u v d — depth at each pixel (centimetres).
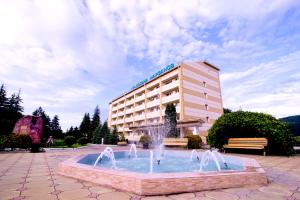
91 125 6091
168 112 2475
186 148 1581
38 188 376
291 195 338
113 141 3706
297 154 1155
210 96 3438
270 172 565
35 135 1552
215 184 374
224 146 1216
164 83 3572
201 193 346
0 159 880
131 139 4097
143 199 311
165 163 821
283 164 732
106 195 331
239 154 1114
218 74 3806
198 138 1755
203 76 3431
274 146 1066
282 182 438
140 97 4222
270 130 1080
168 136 2394
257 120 1155
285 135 1065
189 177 358
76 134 6169
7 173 535
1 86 4594
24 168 623
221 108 3594
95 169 424
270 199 316
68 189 368
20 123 1574
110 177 384
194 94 3139
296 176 506
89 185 398
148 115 3778
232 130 1276
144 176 351
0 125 3575
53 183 416
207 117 3253
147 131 3328
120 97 5341
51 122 7100
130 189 346
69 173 484
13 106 4684
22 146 1377
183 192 347
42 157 982
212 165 738
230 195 335
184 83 3050
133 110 4441
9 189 369
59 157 982
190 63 3269
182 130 2620
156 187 334
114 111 5816
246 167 488
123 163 821
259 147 1023
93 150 1577
